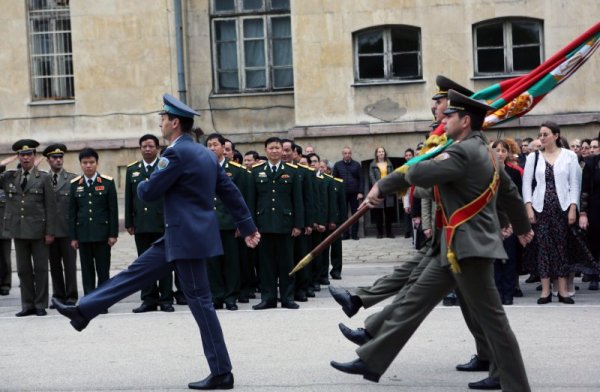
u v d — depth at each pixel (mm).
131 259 20906
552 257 13195
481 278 7410
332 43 25719
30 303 13906
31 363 9844
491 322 7441
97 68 26500
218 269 13641
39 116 26750
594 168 14648
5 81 26859
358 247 22625
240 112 27297
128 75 26422
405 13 25531
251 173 13734
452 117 7684
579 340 10320
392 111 25656
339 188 17359
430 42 25531
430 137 8711
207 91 27328
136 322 12562
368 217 25672
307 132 25719
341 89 25750
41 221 13914
